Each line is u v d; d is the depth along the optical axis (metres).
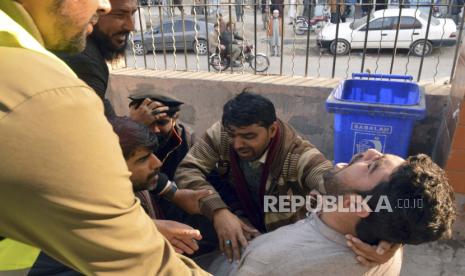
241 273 1.28
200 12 9.12
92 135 0.67
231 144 1.72
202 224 1.72
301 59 11.22
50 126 0.62
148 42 9.16
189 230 1.37
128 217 0.73
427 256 2.54
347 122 2.63
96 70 1.79
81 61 1.71
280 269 1.22
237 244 1.50
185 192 1.67
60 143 0.63
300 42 12.76
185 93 3.72
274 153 1.63
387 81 2.94
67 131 0.63
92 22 0.86
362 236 1.16
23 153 0.61
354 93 3.04
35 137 0.61
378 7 3.74
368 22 3.33
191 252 1.37
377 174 1.12
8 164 0.60
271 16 7.86
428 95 3.15
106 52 1.92
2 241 0.80
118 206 0.71
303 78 3.57
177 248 1.36
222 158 1.84
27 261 0.87
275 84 3.46
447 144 2.67
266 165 1.64
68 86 0.66
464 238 2.64
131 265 0.75
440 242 2.64
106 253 0.71
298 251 1.21
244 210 1.81
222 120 1.63
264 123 1.53
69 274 1.05
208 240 1.71
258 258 1.26
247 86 3.53
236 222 1.56
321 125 3.51
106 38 1.84
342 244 1.19
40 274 1.05
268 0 6.44
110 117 1.45
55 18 0.77
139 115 1.84
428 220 1.04
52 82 0.65
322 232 1.22
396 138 2.56
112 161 0.70
